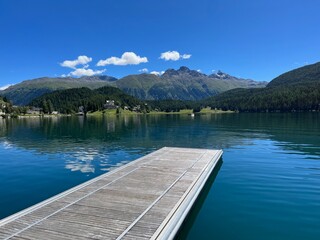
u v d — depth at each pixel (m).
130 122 82.75
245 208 11.34
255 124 59.22
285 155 22.55
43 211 9.12
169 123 72.94
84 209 9.31
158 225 8.07
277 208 11.27
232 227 9.67
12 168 19.27
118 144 30.88
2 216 10.92
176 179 13.27
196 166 16.23
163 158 18.75
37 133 46.38
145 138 36.69
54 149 27.53
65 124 75.94
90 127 60.94
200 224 9.96
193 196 10.86
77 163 20.69
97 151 26.00
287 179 15.50
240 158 21.50
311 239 8.71
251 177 15.96
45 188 14.62
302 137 34.25
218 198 12.55
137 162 17.42
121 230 7.73
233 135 38.31
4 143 32.75
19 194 13.65
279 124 56.91
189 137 37.03
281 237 8.88
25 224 8.12
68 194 10.93
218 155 20.08
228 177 16.02
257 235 9.06
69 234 7.48
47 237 7.30
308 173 16.75
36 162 21.17
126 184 12.38
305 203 11.75
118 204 9.80
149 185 12.22
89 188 11.75
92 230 7.73
